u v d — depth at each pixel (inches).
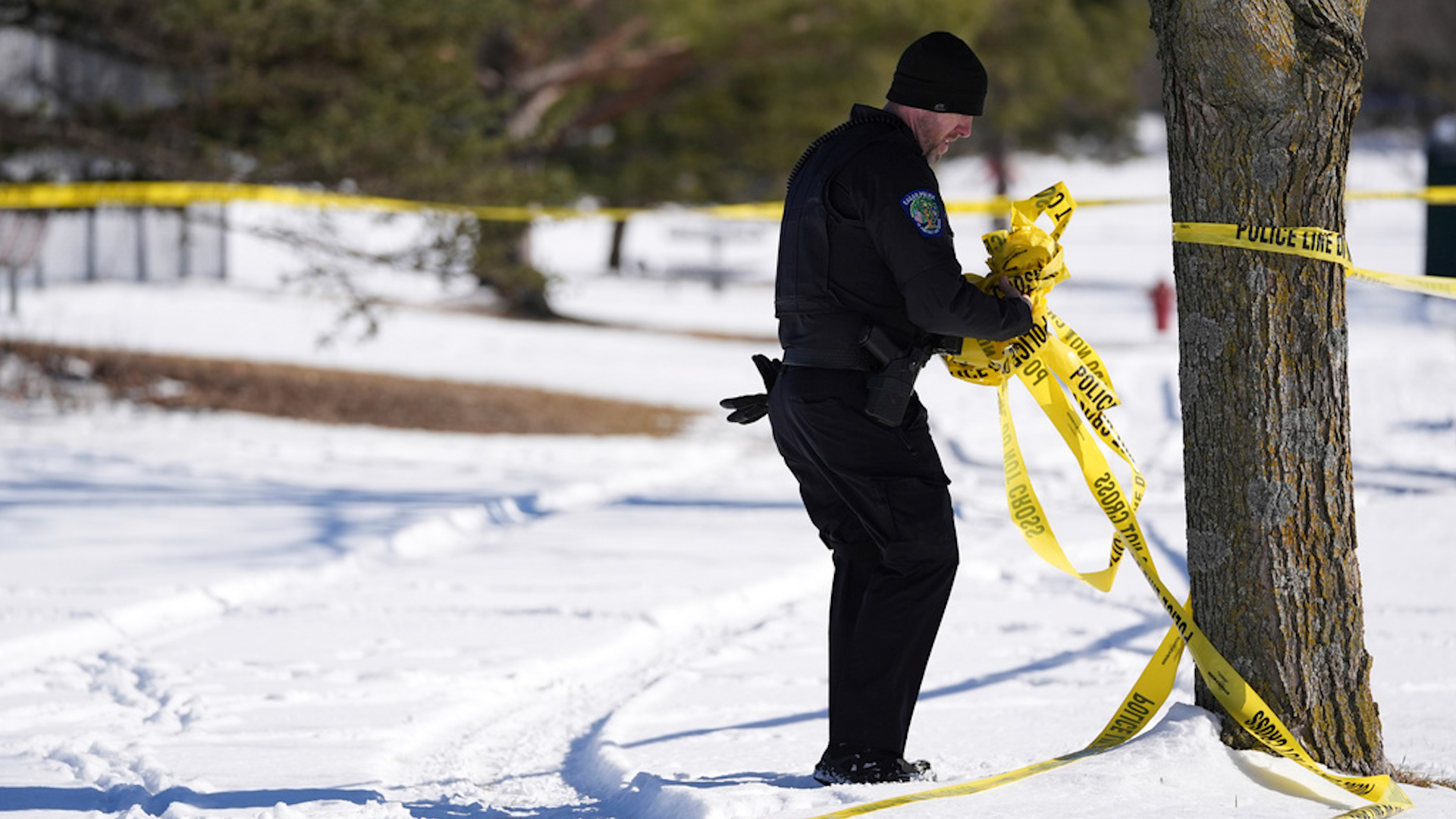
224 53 1414.9
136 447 1201.4
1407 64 3853.3
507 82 2544.3
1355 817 299.9
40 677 486.6
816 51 2475.4
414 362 2043.6
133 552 721.6
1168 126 340.5
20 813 341.7
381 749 400.8
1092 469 355.6
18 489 945.5
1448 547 732.0
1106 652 529.3
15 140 1407.5
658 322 3078.2
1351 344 2012.8
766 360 353.7
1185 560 731.4
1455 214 1499.8
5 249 1791.3
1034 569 710.5
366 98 1425.9
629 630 569.3
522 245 1801.2
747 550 770.2
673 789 331.9
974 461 1227.9
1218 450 337.1
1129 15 3405.5
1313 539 334.3
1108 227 6422.2
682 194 2667.3
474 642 547.2
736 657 531.5
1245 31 319.6
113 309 2231.8
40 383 1534.2
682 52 2546.8
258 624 578.6
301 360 1920.5
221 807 344.8
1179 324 344.5
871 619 338.6
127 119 1449.3
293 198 1348.4
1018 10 3221.0
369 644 541.3
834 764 343.3
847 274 328.8
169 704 451.2
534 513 944.9
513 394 1754.4
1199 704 351.3
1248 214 328.5
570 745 425.7
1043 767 333.1
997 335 325.7
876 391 327.0
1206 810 305.3
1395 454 1177.4
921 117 336.2
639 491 1072.2
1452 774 364.2
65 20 1411.2
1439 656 511.8
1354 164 4810.5
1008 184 5462.6
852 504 336.8
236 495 944.9
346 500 924.6
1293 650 335.0
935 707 452.4
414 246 1520.7
